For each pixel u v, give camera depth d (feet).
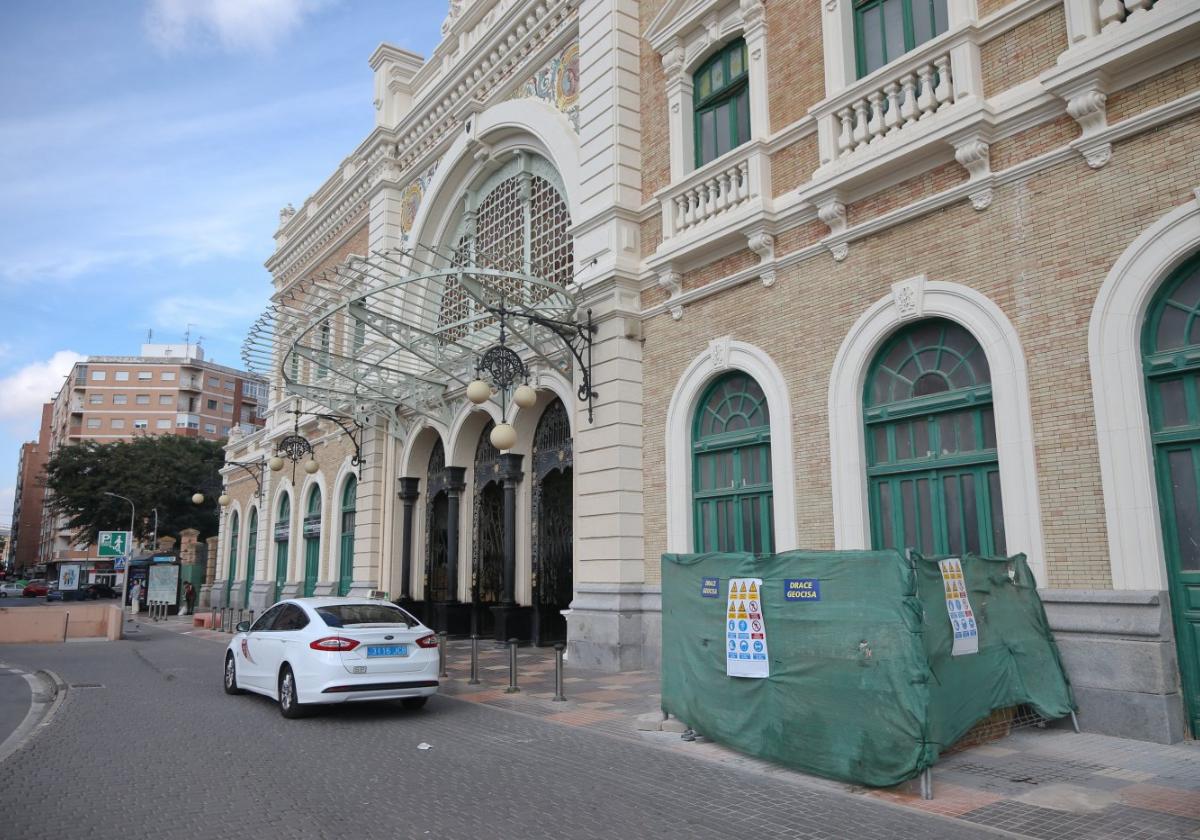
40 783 22.08
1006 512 27.63
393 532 68.85
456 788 21.29
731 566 24.93
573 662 44.34
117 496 174.40
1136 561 24.34
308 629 32.04
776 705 22.90
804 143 36.73
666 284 42.57
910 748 19.62
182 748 26.32
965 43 29.94
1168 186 24.73
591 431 45.37
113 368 281.13
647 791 20.79
